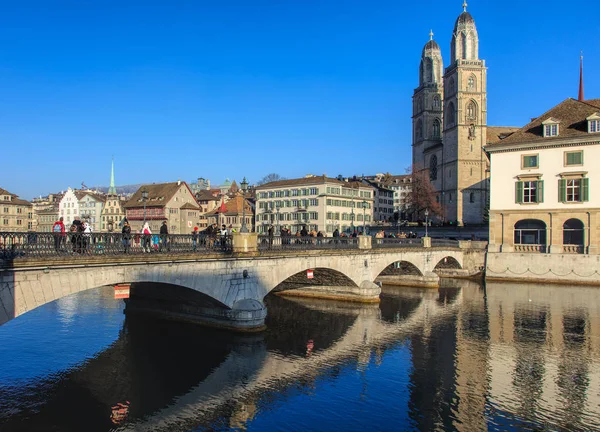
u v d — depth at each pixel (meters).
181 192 103.38
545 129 53.56
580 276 50.38
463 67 84.31
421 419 16.73
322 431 15.84
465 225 72.88
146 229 22.75
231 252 25.92
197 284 24.00
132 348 24.19
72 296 38.84
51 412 16.78
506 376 21.02
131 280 20.73
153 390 19.05
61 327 28.08
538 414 17.19
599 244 49.84
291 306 37.16
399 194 151.00
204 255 24.03
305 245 31.84
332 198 97.44
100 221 119.00
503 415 17.05
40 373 20.62
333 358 23.44
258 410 17.38
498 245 55.84
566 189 51.75
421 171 93.25
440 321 32.00
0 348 24.03
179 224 102.44
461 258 56.78
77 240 18.84
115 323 29.06
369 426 16.17
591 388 19.69
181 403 17.84
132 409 17.23
